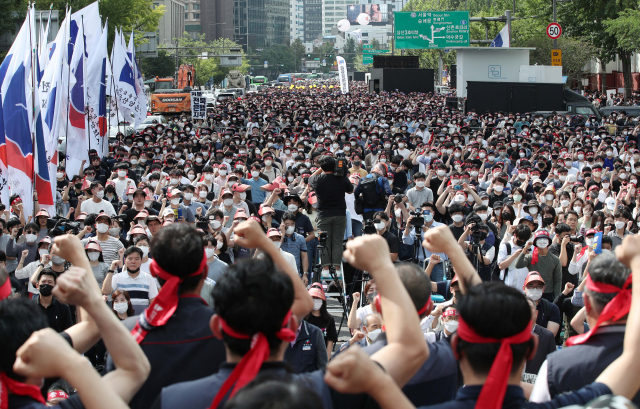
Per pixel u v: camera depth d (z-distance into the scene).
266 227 9.65
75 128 15.92
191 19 190.00
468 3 80.50
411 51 80.56
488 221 10.25
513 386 2.27
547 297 7.95
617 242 10.28
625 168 15.28
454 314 5.60
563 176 14.98
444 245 2.60
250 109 41.91
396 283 2.23
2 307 2.31
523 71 36.47
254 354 2.20
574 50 45.97
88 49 18.53
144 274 7.45
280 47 196.25
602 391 2.18
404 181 14.30
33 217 11.26
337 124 33.56
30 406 2.23
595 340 2.64
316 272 9.16
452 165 18.27
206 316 2.82
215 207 10.85
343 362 1.83
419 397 2.88
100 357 7.30
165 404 2.30
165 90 46.53
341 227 9.66
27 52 11.56
